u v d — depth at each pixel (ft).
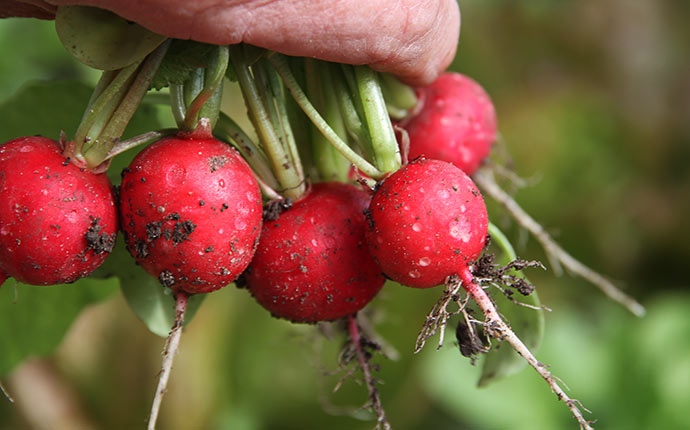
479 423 2.04
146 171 0.95
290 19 0.92
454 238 0.96
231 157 0.97
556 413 1.90
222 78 0.97
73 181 0.94
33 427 1.79
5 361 1.28
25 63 1.56
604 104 2.74
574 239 2.48
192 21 0.90
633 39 2.91
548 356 1.96
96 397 1.86
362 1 0.93
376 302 1.51
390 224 0.97
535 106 2.60
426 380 1.93
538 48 2.69
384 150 1.00
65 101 1.18
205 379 1.93
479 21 2.52
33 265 0.93
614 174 2.56
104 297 1.29
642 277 2.57
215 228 0.95
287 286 1.02
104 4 0.89
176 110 0.98
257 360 1.94
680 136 2.76
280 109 1.03
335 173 1.07
